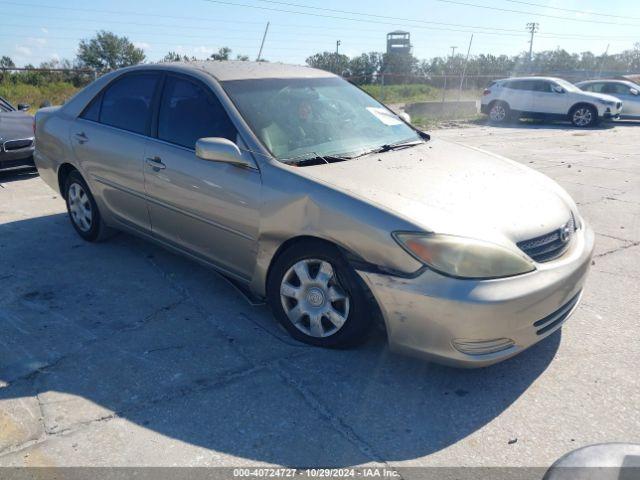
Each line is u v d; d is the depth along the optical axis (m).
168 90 4.20
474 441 2.64
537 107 17.86
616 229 5.81
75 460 2.50
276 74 4.28
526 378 3.13
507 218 3.08
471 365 2.86
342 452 2.56
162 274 4.50
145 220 4.38
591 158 10.30
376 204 3.01
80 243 5.20
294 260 3.34
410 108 19.70
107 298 4.08
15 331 3.60
